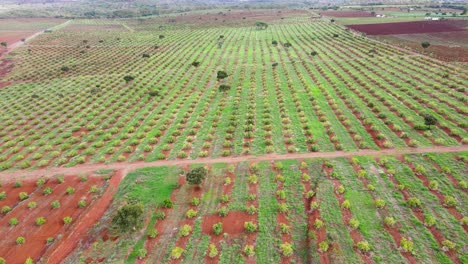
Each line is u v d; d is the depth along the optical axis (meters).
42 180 34.69
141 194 31.47
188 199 30.30
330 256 23.05
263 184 31.78
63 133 47.91
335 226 25.83
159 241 25.47
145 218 28.09
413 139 38.09
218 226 26.06
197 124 46.41
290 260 23.09
